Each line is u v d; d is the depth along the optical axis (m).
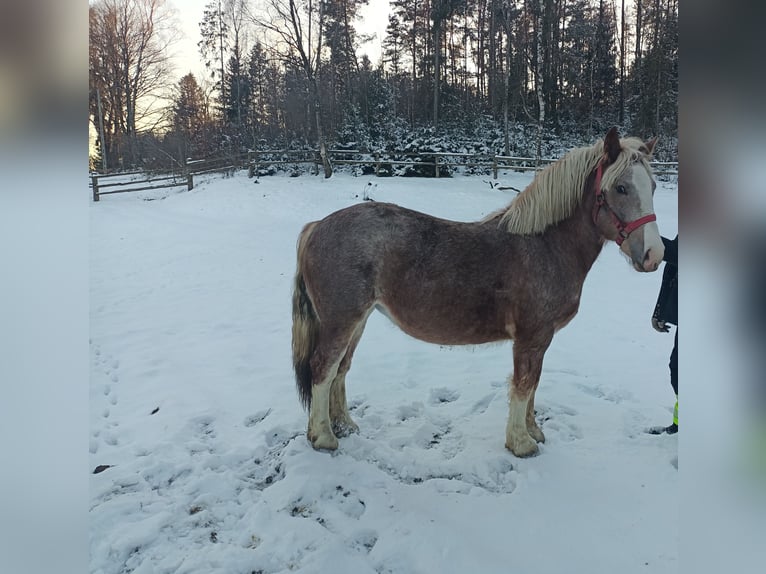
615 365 4.82
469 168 19.58
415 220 3.32
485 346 3.84
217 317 6.50
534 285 3.18
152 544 2.59
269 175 19.69
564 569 2.39
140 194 18.31
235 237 11.12
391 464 3.30
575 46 29.20
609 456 3.30
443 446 3.54
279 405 4.09
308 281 3.37
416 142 19.97
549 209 3.20
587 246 3.28
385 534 2.64
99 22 30.05
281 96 25.70
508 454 3.33
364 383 4.60
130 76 32.66
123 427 3.76
